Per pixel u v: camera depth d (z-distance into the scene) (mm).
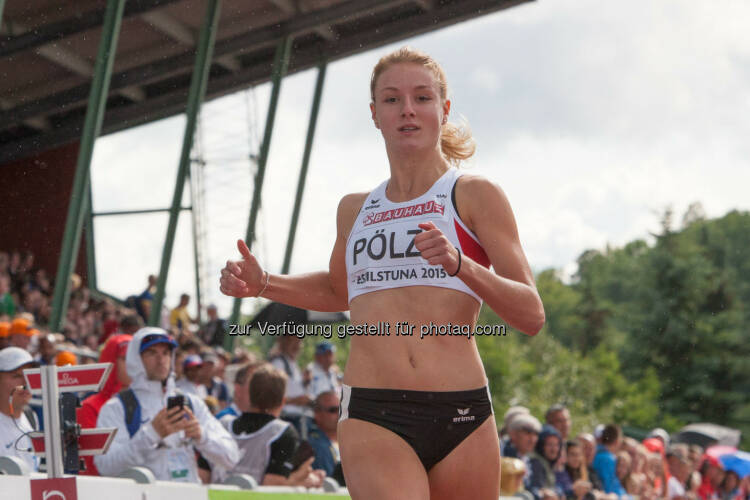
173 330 28156
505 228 5422
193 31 43219
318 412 14812
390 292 5488
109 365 7223
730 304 107938
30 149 50375
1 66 43531
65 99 47000
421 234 4875
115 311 30219
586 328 150875
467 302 5461
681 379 104125
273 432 11102
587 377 91938
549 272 189250
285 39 42219
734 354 104312
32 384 7316
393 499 5098
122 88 46000
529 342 93812
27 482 6715
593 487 17500
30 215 50219
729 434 33688
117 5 28109
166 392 10188
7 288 27719
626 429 34406
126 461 9367
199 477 10719
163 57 44531
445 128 6363
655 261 111250
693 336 105000
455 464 5391
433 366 5340
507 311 5102
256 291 6027
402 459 5227
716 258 120062
